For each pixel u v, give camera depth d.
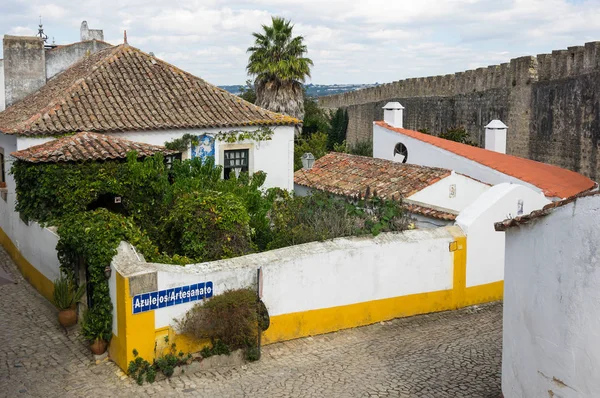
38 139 16.16
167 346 10.38
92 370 10.40
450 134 33.75
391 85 44.22
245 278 11.14
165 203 13.91
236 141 18.67
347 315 12.62
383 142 26.19
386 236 13.24
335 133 51.28
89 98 18.20
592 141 26.56
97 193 13.91
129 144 15.38
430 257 13.63
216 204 12.63
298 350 11.50
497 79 33.50
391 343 11.95
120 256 10.57
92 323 10.66
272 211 14.80
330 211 14.12
